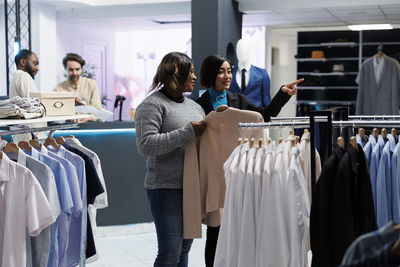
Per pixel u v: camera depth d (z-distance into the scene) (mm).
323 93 9805
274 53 12047
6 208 2506
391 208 2258
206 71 3451
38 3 8547
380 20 8984
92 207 3160
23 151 2807
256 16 8625
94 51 11000
